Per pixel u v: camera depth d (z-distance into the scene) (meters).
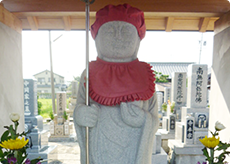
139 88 1.48
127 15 1.51
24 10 2.20
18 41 2.42
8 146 1.23
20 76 2.46
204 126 3.96
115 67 1.55
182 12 2.18
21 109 2.47
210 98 2.64
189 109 4.19
